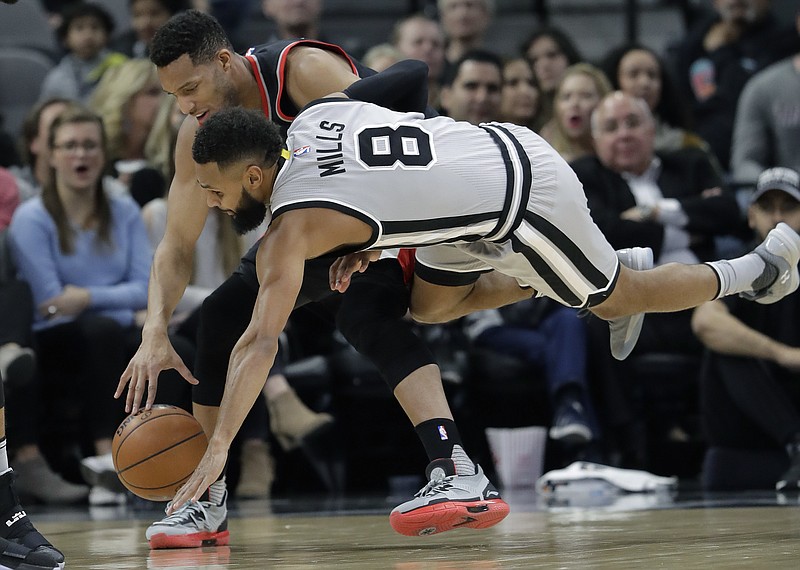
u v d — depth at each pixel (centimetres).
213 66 796
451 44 2052
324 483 1669
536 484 1584
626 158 1630
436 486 792
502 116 1812
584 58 2192
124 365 1523
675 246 1589
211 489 872
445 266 859
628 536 837
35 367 1465
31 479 1505
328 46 862
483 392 1628
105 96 1792
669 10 2475
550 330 1570
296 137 761
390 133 759
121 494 1502
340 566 684
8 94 2117
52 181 1565
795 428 1433
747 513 1041
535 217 777
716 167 1717
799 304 1493
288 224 731
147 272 1606
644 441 1627
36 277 1538
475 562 685
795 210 1414
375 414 1667
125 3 2475
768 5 2148
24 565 681
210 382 894
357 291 861
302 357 1661
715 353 1480
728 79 2069
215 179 746
